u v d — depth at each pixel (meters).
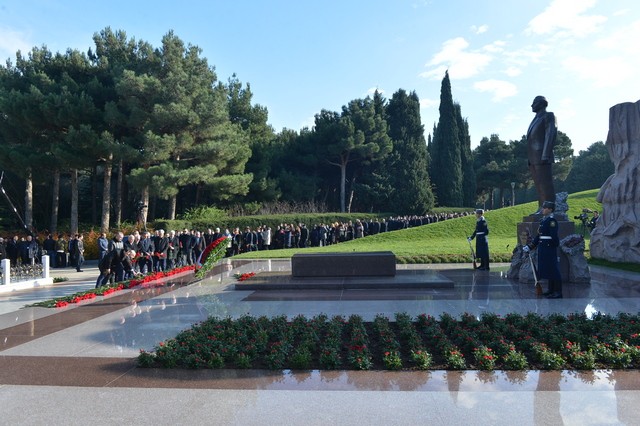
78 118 25.89
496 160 61.97
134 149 25.72
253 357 5.01
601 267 12.83
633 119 13.30
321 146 43.59
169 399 3.98
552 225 8.36
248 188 34.62
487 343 5.14
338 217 34.53
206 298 9.16
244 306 8.13
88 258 24.39
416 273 11.52
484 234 12.64
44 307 8.76
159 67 28.48
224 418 3.58
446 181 48.19
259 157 38.53
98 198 37.31
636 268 11.95
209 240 19.98
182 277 13.41
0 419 3.62
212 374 4.60
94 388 4.27
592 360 4.57
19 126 27.05
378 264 10.69
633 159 13.21
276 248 25.20
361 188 43.69
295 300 8.59
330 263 10.81
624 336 5.30
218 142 28.22
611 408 3.65
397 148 44.94
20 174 27.19
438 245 21.36
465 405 3.75
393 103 47.41
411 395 3.98
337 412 3.66
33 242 18.53
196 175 27.27
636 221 12.53
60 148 25.44
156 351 5.07
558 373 4.46
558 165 59.78
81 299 9.32
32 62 30.58
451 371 4.57
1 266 13.23
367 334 5.72
